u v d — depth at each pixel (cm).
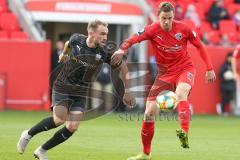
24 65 6912
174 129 5122
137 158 3347
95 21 2978
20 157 3359
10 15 7500
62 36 7925
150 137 3322
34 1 7494
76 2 7412
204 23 7931
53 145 3019
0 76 6844
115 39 7625
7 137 4288
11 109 6888
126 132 4816
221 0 8081
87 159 3359
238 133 4956
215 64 7250
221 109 7225
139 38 3328
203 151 3788
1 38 7250
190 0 8125
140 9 7625
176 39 3325
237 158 3506
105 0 7762
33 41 6912
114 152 3653
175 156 3550
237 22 8075
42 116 6138
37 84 6938
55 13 7394
